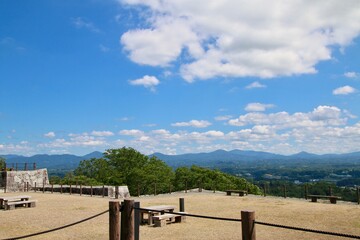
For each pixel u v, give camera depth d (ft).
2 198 62.13
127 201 23.79
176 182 181.57
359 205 63.62
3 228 42.93
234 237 36.37
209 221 46.65
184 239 35.68
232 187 169.37
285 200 73.05
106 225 44.34
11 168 122.42
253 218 18.76
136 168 170.30
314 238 35.83
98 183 161.68
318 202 69.36
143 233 38.91
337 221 45.80
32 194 95.86
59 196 88.48
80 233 39.29
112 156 180.45
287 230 40.22
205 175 178.19
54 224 45.42
